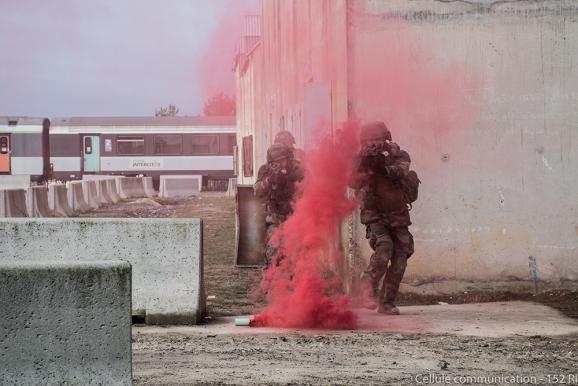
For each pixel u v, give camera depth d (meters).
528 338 10.85
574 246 15.22
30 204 32.41
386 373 8.48
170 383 7.86
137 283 12.35
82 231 12.38
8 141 71.38
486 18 15.22
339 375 8.35
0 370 6.44
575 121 15.29
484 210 15.23
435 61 15.21
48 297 6.53
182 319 12.20
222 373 8.41
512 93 15.26
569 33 15.27
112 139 74.62
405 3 15.16
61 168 74.44
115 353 6.59
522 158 15.24
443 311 13.45
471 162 15.21
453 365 8.96
